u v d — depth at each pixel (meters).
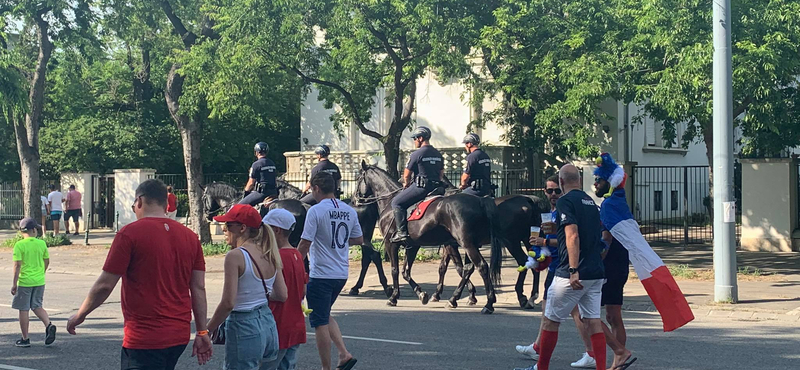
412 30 18.69
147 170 30.91
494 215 12.18
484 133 30.38
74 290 15.59
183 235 5.22
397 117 21.12
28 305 9.35
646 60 16.62
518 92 20.91
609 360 8.60
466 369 8.06
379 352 8.98
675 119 15.98
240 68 19.19
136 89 36.62
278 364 5.86
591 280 7.09
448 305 13.09
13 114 24.91
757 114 15.30
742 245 20.67
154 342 4.96
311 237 7.20
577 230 7.01
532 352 8.54
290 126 39.62
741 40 14.98
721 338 9.94
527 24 19.22
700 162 35.06
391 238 13.35
